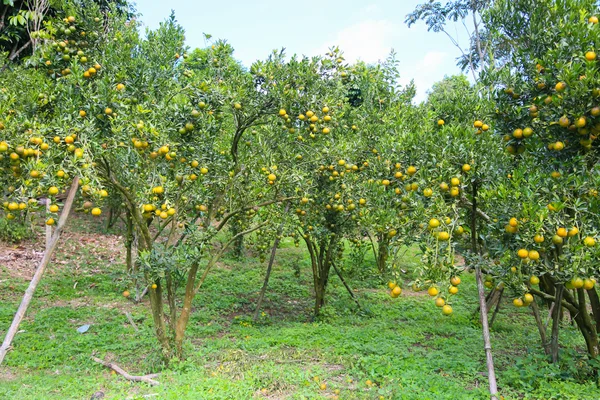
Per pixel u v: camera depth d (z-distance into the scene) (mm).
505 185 4004
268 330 6727
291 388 4402
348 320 7398
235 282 9547
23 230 10438
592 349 4934
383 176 5035
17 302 7246
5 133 3672
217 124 5215
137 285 7695
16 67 6051
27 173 3789
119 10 8875
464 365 5020
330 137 6461
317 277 7754
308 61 5555
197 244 5074
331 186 6613
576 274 3443
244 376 4578
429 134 4516
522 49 4223
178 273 4863
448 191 4039
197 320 7047
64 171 3807
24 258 9547
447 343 6121
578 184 3572
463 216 4613
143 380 4641
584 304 4852
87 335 5969
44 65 5117
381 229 4617
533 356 5066
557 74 3646
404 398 4059
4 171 3986
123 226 13180
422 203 3982
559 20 3787
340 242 8133
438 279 3631
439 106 6426
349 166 6125
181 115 4660
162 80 5348
